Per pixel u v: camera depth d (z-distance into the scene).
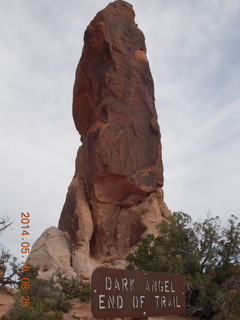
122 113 38.84
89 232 34.59
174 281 5.15
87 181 37.12
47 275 28.64
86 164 37.88
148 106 40.81
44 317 12.39
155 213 35.03
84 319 14.20
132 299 4.48
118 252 34.41
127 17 46.34
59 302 15.84
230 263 17.28
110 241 34.84
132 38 44.28
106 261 33.22
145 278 4.77
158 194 37.75
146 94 41.56
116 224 35.72
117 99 39.91
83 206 36.06
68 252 33.31
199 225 18.22
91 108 42.47
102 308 4.12
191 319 16.17
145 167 37.38
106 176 35.69
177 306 5.06
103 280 4.25
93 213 35.81
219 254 17.53
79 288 24.06
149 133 39.41
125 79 41.06
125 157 36.78
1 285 17.44
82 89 44.03
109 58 42.06
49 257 32.41
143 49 45.00
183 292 5.23
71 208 37.00
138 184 36.09
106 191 36.16
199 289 16.33
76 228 34.84
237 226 17.72
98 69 42.62
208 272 17.09
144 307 4.60
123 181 35.91
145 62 43.53
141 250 22.28
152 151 38.62
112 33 43.16
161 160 39.41
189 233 18.36
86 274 30.58
